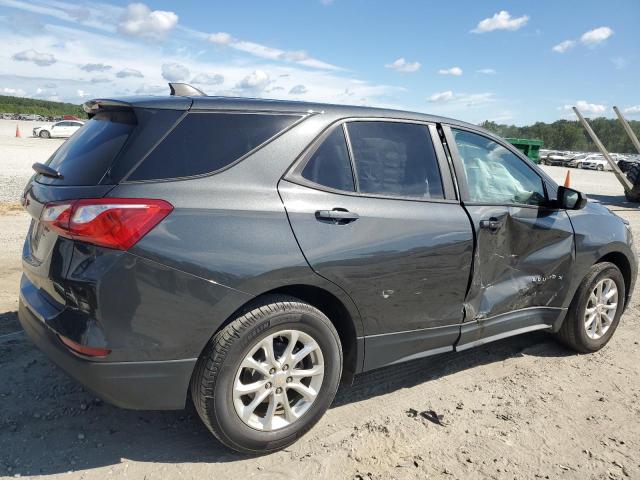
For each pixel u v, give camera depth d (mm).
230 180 2691
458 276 3426
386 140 3299
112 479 2598
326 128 3045
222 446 2916
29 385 3398
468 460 2902
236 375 2652
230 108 2842
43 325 2645
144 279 2430
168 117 2670
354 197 3043
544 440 3137
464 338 3590
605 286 4465
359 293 2986
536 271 3951
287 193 2809
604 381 3963
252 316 2648
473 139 3803
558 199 4000
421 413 3367
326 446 2955
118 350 2434
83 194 2475
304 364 2963
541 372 4066
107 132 2768
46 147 25562
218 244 2557
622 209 15273
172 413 3227
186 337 2541
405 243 3121
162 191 2516
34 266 2803
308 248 2771
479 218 3521
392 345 3238
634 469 2914
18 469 2619
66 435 2926
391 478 2713
